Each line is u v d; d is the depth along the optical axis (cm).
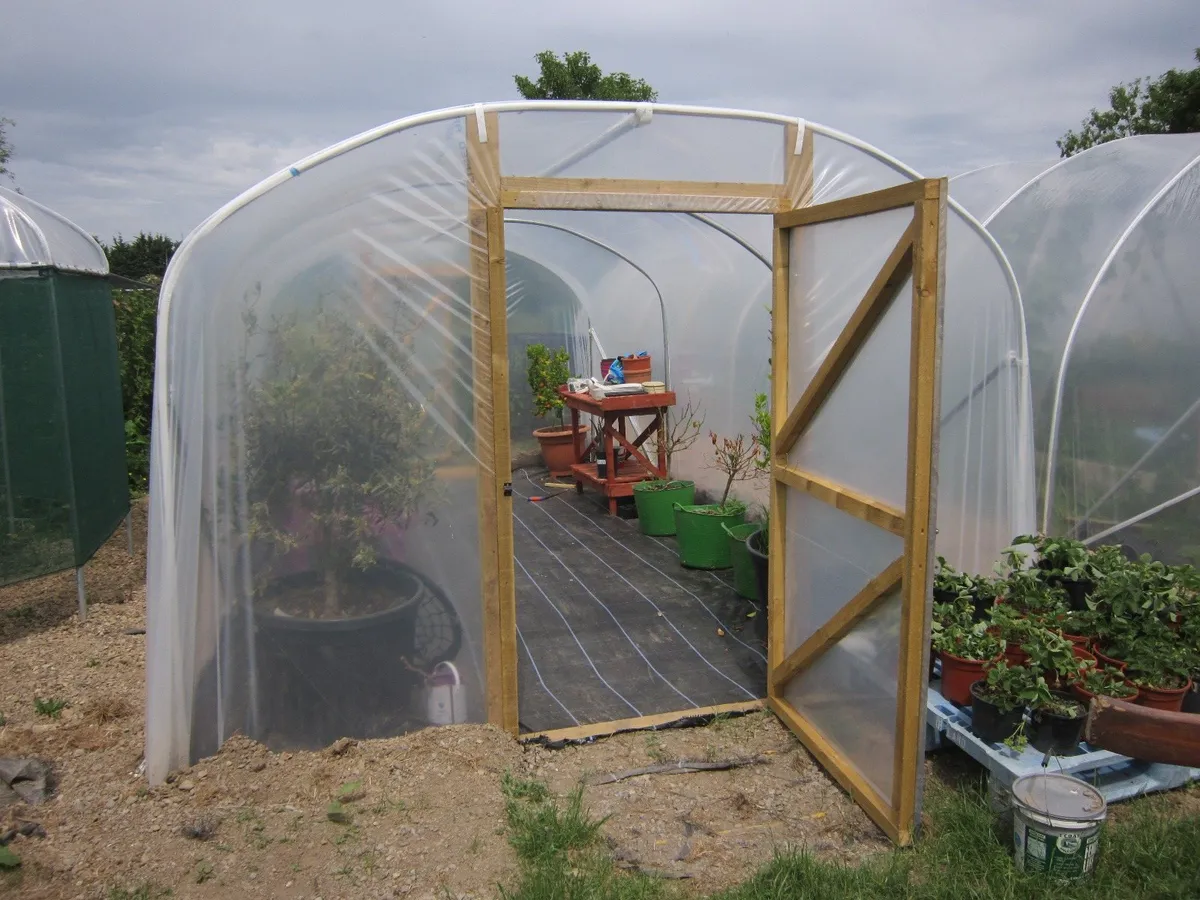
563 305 1052
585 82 1440
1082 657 364
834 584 347
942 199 261
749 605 553
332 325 329
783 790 336
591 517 788
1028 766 306
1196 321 462
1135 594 371
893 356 296
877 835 305
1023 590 399
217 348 318
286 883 267
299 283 324
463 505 348
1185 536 473
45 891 259
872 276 308
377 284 330
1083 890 269
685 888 275
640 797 329
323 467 335
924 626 281
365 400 335
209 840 284
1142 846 289
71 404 514
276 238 318
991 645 347
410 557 349
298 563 339
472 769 332
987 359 453
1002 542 467
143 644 470
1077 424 497
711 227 579
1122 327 479
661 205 351
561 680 447
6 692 407
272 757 333
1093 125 1666
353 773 323
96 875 266
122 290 880
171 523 314
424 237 331
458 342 339
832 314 340
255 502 329
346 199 322
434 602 351
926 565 277
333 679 342
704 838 303
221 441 322
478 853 285
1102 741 229
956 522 464
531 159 335
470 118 327
